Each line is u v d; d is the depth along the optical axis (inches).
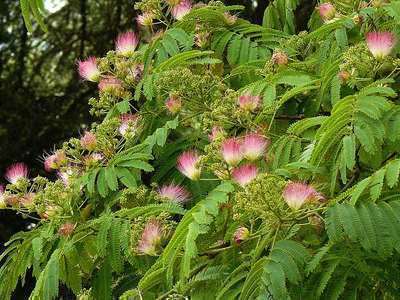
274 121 149.8
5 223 401.1
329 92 146.2
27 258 145.0
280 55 150.3
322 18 167.9
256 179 106.9
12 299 290.8
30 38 462.9
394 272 108.7
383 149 123.3
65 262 141.3
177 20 178.7
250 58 165.6
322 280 105.1
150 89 152.3
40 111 449.7
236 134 145.2
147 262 132.7
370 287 109.0
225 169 121.5
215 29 169.8
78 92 452.1
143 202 138.7
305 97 151.7
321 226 108.6
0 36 459.8
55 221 141.3
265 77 149.0
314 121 126.8
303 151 130.3
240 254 119.7
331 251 108.8
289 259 102.3
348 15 152.3
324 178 120.0
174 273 121.1
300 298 104.7
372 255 108.0
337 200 104.8
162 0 169.9
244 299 103.7
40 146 445.4
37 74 462.0
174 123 148.7
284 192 106.9
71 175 147.3
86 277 144.4
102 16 452.1
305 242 112.2
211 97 145.9
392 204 102.5
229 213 122.2
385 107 110.0
